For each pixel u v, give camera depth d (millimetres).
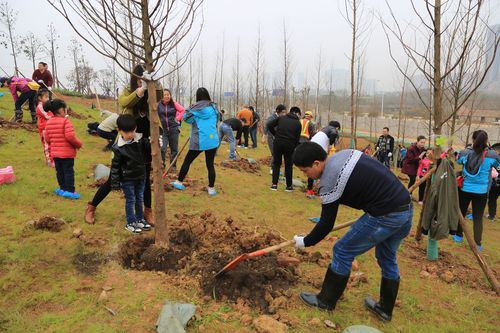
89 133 10594
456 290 4082
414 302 3711
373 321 3350
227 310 3250
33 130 9734
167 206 5730
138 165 4461
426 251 5199
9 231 4250
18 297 3189
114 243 4262
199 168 8797
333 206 3039
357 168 2967
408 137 35656
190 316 3006
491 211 8383
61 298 3217
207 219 5137
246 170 9617
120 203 5512
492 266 5020
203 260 3910
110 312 3066
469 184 5598
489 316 3623
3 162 6973
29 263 3658
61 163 5488
